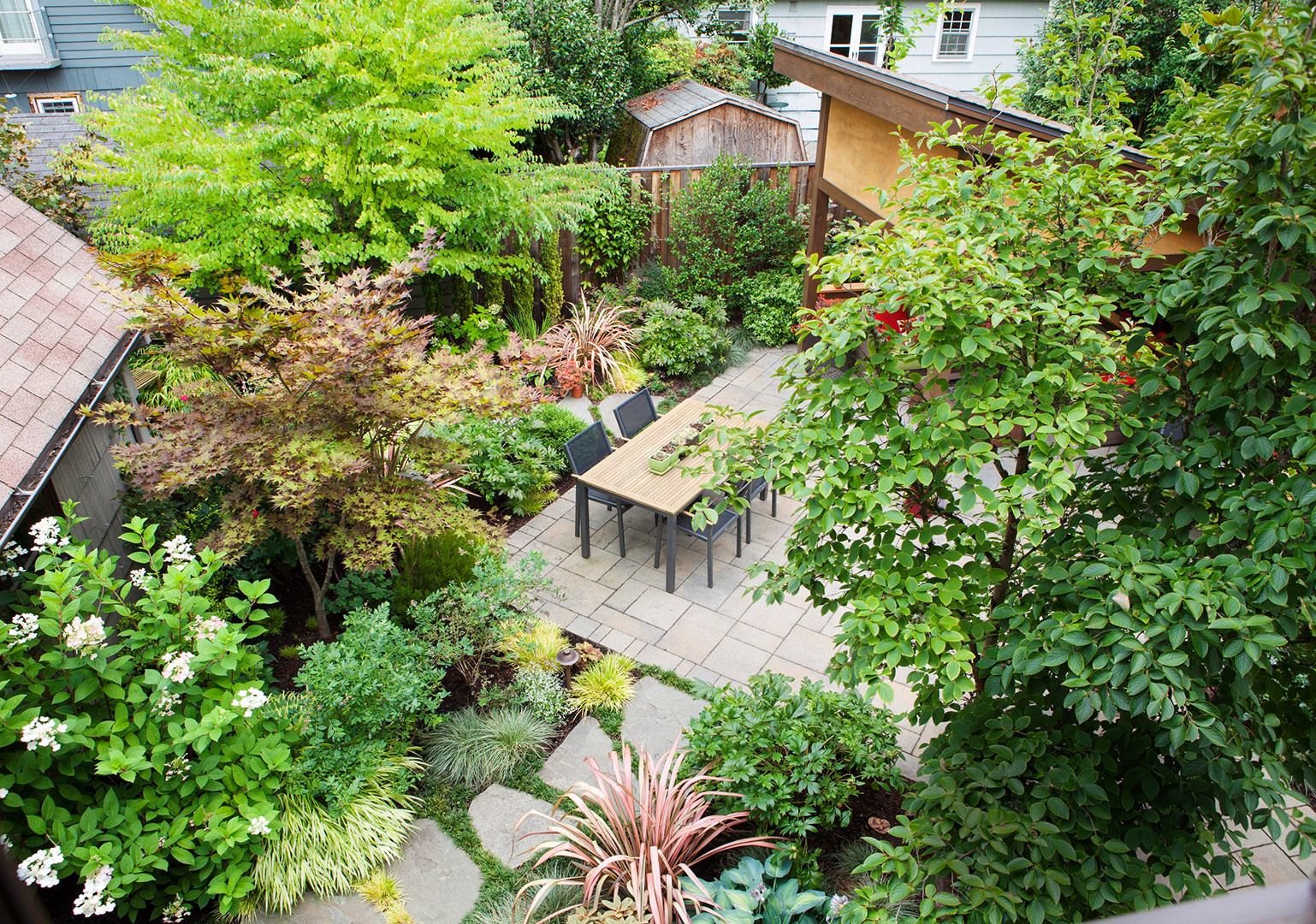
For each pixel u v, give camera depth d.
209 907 3.97
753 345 10.81
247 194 7.27
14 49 11.59
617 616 6.09
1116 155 3.09
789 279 10.70
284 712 4.36
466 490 7.24
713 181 10.77
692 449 3.62
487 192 8.45
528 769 4.78
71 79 11.94
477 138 7.98
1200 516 2.87
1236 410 2.76
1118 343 3.38
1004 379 2.98
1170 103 3.33
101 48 11.84
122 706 3.82
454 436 7.36
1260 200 2.70
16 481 3.98
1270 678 2.99
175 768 3.87
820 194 9.45
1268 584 2.52
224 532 4.80
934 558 3.14
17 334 4.81
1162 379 2.95
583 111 11.48
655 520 7.15
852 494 3.04
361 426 5.19
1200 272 2.87
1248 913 0.52
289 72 7.32
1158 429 3.00
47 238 5.87
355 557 4.98
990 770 3.09
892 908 3.77
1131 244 3.24
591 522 7.30
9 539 4.54
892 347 3.16
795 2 14.95
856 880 3.99
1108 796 3.15
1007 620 3.34
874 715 4.50
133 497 5.93
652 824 3.90
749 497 6.71
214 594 5.42
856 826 4.32
